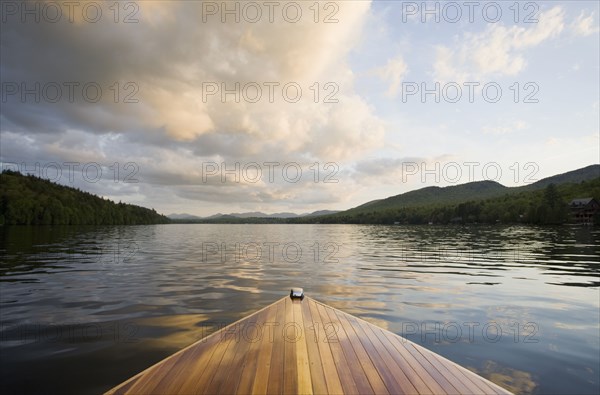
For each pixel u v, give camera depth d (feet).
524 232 182.19
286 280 45.93
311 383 13.57
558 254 77.10
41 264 58.03
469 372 15.31
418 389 13.51
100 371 17.57
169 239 143.54
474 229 231.30
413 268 57.31
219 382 13.74
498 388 13.84
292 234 211.41
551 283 42.96
